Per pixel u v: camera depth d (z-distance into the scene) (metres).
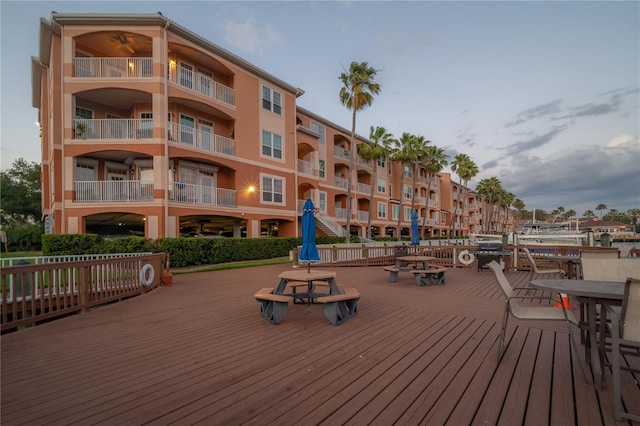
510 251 11.30
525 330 4.78
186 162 18.86
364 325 5.15
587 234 12.26
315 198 27.23
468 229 66.31
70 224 15.12
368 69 25.88
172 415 2.62
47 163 20.42
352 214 34.00
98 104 17.52
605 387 2.99
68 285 7.00
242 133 20.59
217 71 20.67
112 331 5.02
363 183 37.81
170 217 16.27
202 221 24.09
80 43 16.94
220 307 6.70
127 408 2.73
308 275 5.72
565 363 3.56
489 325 5.09
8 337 4.75
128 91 16.17
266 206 21.83
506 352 3.91
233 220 22.28
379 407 2.70
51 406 2.78
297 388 3.05
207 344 4.36
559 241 20.16
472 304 6.60
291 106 24.30
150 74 17.28
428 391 2.96
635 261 4.45
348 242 25.48
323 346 4.20
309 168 26.86
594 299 3.10
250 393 2.97
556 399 2.81
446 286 8.72
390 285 9.05
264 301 5.64
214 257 16.31
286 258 19.64
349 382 3.16
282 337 4.61
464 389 3.00
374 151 31.69
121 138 16.16
